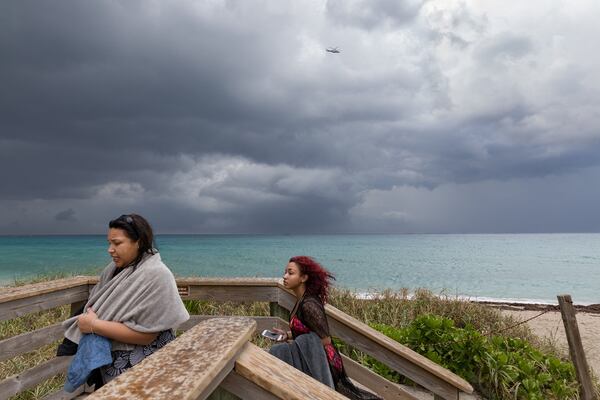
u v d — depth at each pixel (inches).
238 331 61.8
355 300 386.0
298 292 149.0
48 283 150.3
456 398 148.2
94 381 100.9
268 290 173.9
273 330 155.6
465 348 219.8
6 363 213.2
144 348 98.8
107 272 107.0
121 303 96.3
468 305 393.1
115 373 96.3
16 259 2094.0
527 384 209.0
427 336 231.8
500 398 209.0
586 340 392.2
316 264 146.9
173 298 99.3
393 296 404.5
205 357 50.0
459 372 216.7
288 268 147.2
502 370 213.8
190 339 58.0
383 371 221.0
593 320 515.8
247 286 173.9
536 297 910.4
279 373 56.7
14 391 131.9
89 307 100.7
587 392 203.8
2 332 277.7
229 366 54.7
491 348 220.8
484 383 214.8
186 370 45.9
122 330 94.7
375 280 1275.8
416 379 150.8
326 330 138.2
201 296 174.1
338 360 139.7
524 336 340.8
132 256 101.0
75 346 102.8
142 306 96.0
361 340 155.3
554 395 212.5
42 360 224.1
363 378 156.9
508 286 1123.9
